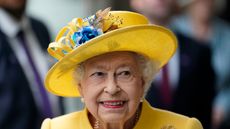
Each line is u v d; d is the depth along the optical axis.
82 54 5.24
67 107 9.94
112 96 5.29
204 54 8.91
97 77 5.33
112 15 5.39
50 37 8.73
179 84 8.64
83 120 5.68
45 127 5.73
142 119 5.62
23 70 8.24
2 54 8.20
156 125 5.61
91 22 5.36
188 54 8.80
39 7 10.48
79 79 5.47
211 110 9.06
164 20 8.93
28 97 8.20
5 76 8.13
